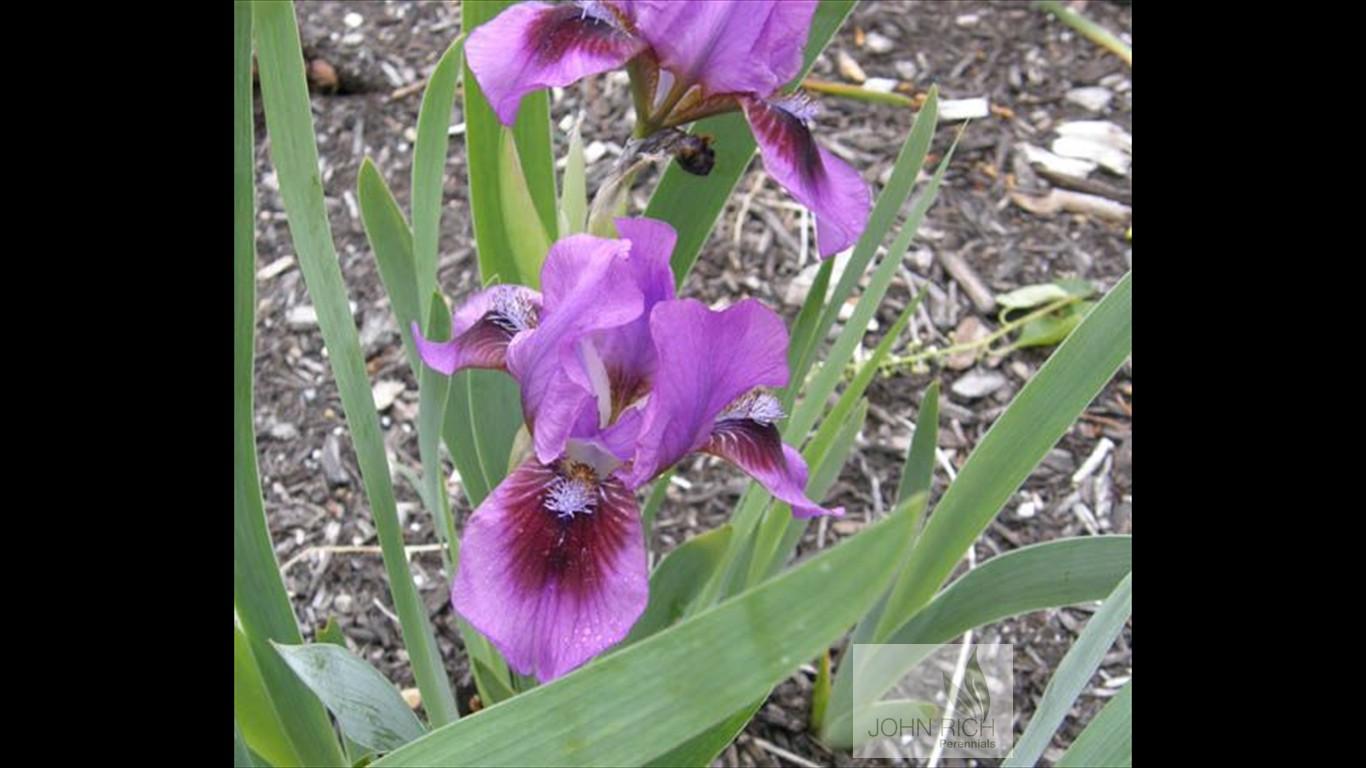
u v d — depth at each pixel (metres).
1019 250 0.62
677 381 0.29
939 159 0.65
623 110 0.66
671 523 0.53
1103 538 0.39
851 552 0.21
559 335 0.30
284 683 0.36
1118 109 0.67
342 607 0.51
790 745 0.48
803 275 0.61
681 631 0.23
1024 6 0.72
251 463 0.33
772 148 0.34
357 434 0.34
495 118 0.39
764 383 0.30
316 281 0.33
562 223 0.37
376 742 0.31
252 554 0.34
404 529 0.53
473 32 0.33
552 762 0.24
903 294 0.61
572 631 0.28
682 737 0.23
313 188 0.33
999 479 0.39
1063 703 0.32
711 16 0.33
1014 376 0.58
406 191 0.63
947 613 0.41
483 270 0.41
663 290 0.30
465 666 0.49
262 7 0.31
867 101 0.67
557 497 0.30
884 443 0.56
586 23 0.33
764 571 0.43
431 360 0.33
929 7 0.72
